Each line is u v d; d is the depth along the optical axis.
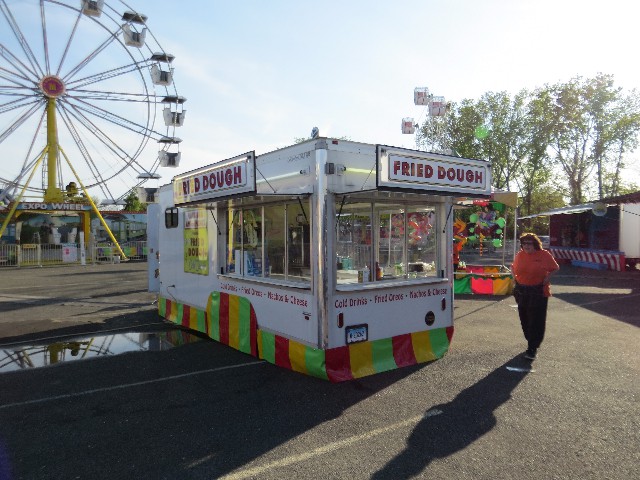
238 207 6.58
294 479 3.13
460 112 41.03
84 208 27.23
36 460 3.44
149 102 24.39
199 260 7.45
